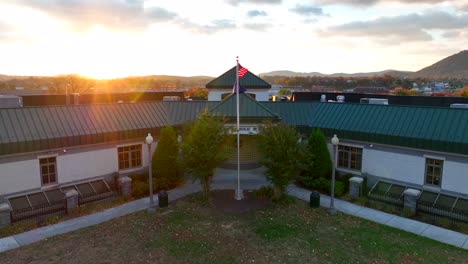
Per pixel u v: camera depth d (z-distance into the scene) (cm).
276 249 1403
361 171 2217
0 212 1570
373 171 2159
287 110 2588
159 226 1616
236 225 1627
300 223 1661
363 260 1331
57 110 2058
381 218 1744
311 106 2586
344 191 2084
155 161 2178
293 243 1456
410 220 1722
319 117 2452
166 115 2498
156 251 1384
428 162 1938
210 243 1451
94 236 1518
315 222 1678
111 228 1598
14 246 1429
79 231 1568
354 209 1855
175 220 1680
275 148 1833
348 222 1688
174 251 1384
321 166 2158
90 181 2067
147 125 2322
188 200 1955
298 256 1352
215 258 1333
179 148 2078
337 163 2342
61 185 1966
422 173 1950
